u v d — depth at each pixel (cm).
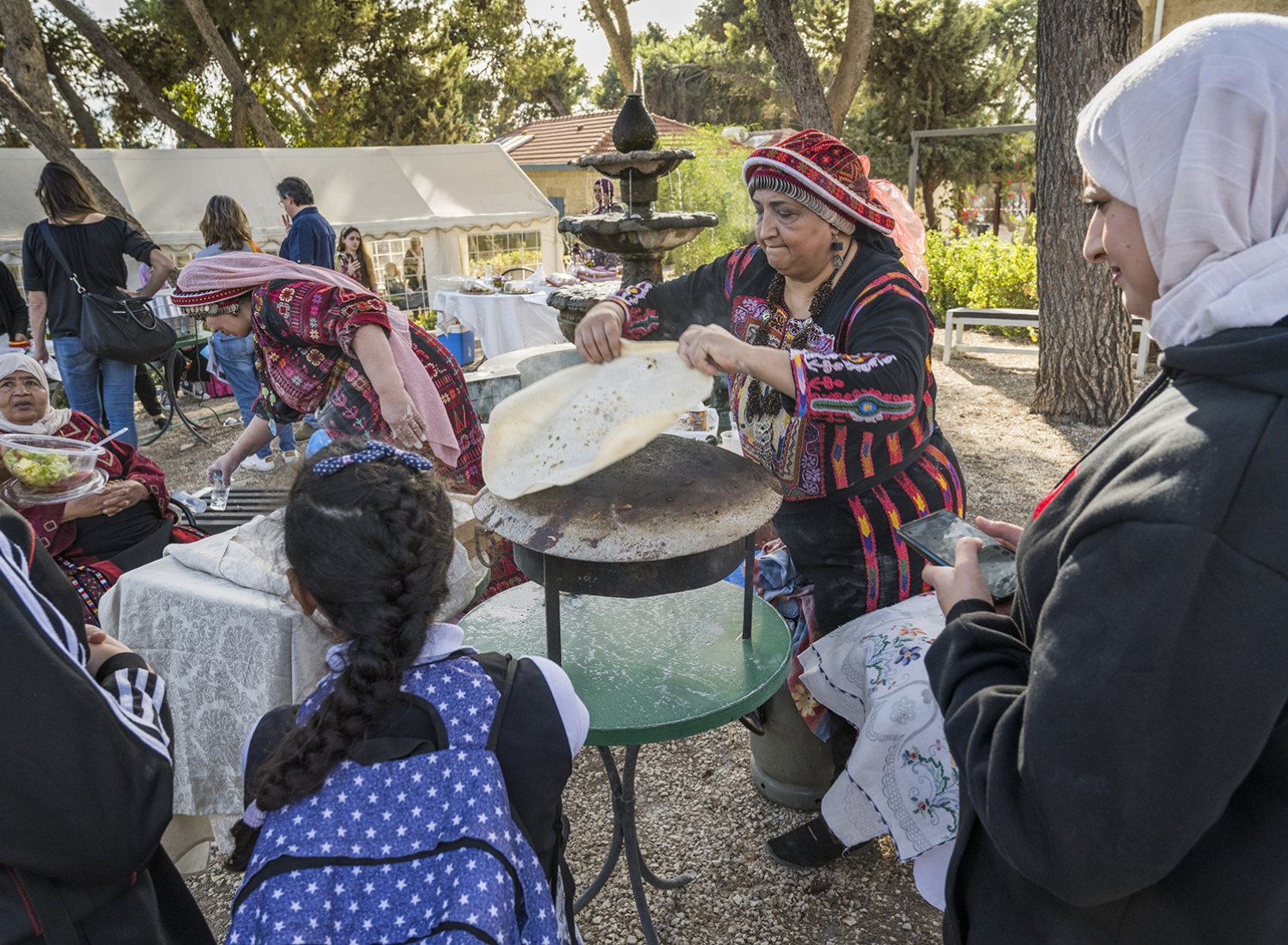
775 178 193
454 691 114
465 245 1269
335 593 111
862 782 189
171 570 250
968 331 1027
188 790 248
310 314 262
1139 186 90
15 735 103
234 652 233
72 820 107
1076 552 88
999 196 2598
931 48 2298
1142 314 99
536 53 2600
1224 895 90
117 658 139
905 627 201
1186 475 79
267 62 1700
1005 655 108
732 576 280
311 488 115
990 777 94
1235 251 85
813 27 2306
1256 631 76
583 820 264
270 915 97
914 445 212
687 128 1981
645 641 206
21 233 976
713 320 240
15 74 1012
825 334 204
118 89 1681
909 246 265
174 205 1050
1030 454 576
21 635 106
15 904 110
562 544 154
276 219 1094
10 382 290
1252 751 78
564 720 120
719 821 259
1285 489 76
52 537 275
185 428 747
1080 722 82
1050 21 577
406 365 276
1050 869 88
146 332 549
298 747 107
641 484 173
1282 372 79
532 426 164
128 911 123
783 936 217
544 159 2406
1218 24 87
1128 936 97
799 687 232
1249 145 83
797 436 209
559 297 503
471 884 100
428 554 115
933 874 183
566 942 132
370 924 98
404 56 1952
